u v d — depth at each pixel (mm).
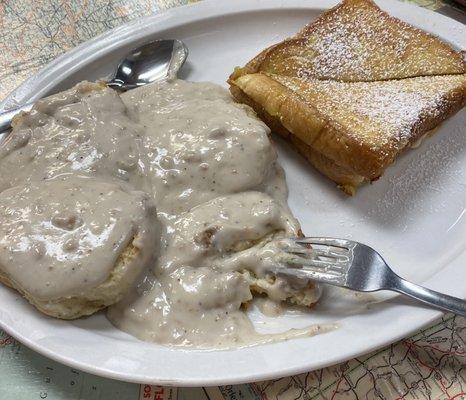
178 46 461
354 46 432
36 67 490
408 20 461
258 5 482
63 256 306
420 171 395
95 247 308
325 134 376
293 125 393
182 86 429
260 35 485
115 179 354
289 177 404
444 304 294
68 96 384
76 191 331
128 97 421
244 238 343
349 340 290
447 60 420
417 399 292
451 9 502
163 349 299
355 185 385
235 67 456
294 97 393
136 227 318
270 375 277
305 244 335
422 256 353
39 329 305
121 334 315
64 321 313
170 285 325
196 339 310
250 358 287
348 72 420
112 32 470
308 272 320
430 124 386
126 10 530
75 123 370
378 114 384
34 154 362
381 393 295
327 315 323
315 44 433
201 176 361
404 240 363
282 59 428
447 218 371
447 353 308
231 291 323
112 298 316
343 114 386
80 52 457
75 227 315
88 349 292
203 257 334
